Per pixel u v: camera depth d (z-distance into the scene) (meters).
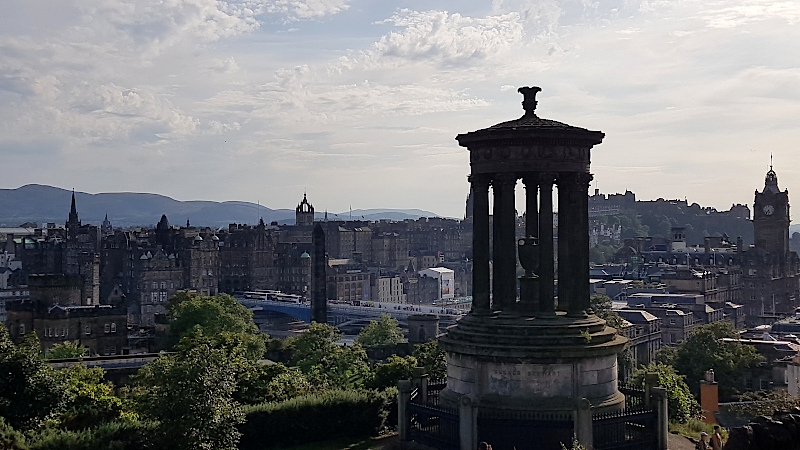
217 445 44.72
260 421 48.88
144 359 120.50
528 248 48.00
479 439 43.44
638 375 71.94
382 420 52.22
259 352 133.75
